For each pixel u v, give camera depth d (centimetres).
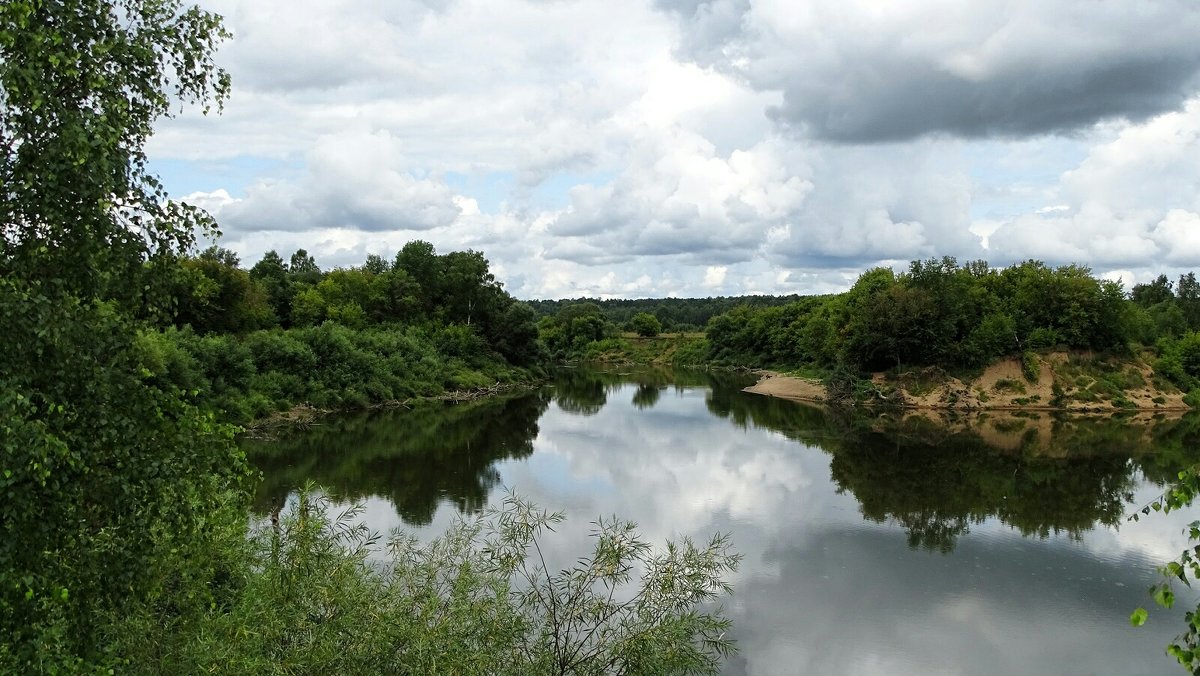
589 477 3541
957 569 2338
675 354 14562
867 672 1686
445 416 5928
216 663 951
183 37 856
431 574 1086
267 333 6009
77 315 779
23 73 688
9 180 731
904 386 6994
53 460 694
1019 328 7175
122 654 949
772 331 11119
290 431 4922
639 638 967
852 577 2256
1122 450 4578
